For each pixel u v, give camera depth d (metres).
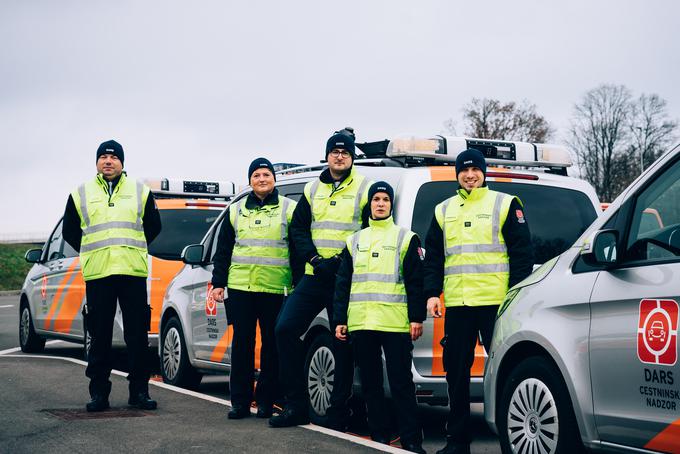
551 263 5.39
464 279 6.11
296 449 5.95
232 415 7.20
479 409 9.27
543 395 5.14
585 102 60.78
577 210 7.42
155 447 5.98
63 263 12.69
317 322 7.36
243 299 7.40
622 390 4.60
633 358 4.53
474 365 6.64
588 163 60.62
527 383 5.28
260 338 8.25
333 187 6.98
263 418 7.30
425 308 6.36
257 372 8.31
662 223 4.61
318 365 7.38
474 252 6.11
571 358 4.91
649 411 4.44
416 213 6.86
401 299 6.42
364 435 7.40
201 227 11.46
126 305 7.57
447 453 6.21
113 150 7.54
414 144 7.46
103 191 7.54
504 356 5.51
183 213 11.46
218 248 7.59
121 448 5.94
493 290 6.07
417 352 6.65
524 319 5.32
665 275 4.43
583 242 5.14
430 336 6.65
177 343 9.77
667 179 4.70
